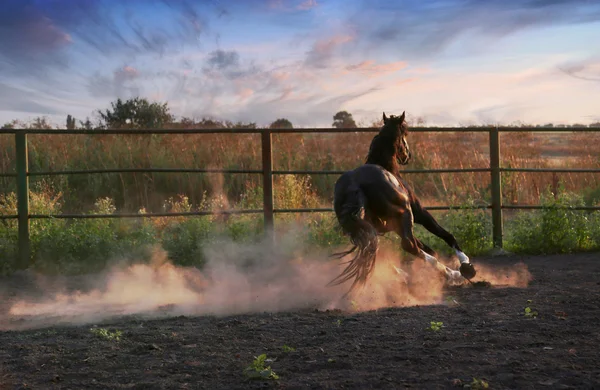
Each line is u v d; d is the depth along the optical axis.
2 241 8.34
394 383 3.57
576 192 12.24
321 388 3.53
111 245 8.28
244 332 4.77
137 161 13.39
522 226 9.23
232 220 9.63
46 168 13.26
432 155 13.65
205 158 13.78
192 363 4.03
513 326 4.72
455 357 3.99
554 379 3.55
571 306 5.37
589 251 8.88
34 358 4.19
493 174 9.11
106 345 4.48
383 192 5.98
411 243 6.10
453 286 6.56
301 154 14.27
